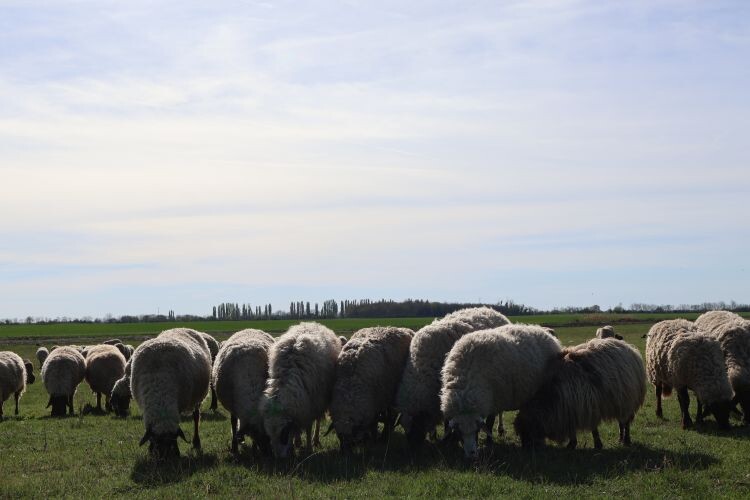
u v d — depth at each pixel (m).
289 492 10.89
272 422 13.52
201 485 11.82
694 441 14.63
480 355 13.73
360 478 11.95
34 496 11.28
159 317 183.38
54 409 23.02
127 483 12.11
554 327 81.75
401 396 14.75
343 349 15.30
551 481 11.53
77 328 106.31
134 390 14.64
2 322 165.50
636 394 14.26
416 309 154.62
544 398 13.83
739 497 10.26
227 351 15.14
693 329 17.25
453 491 10.92
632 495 10.55
